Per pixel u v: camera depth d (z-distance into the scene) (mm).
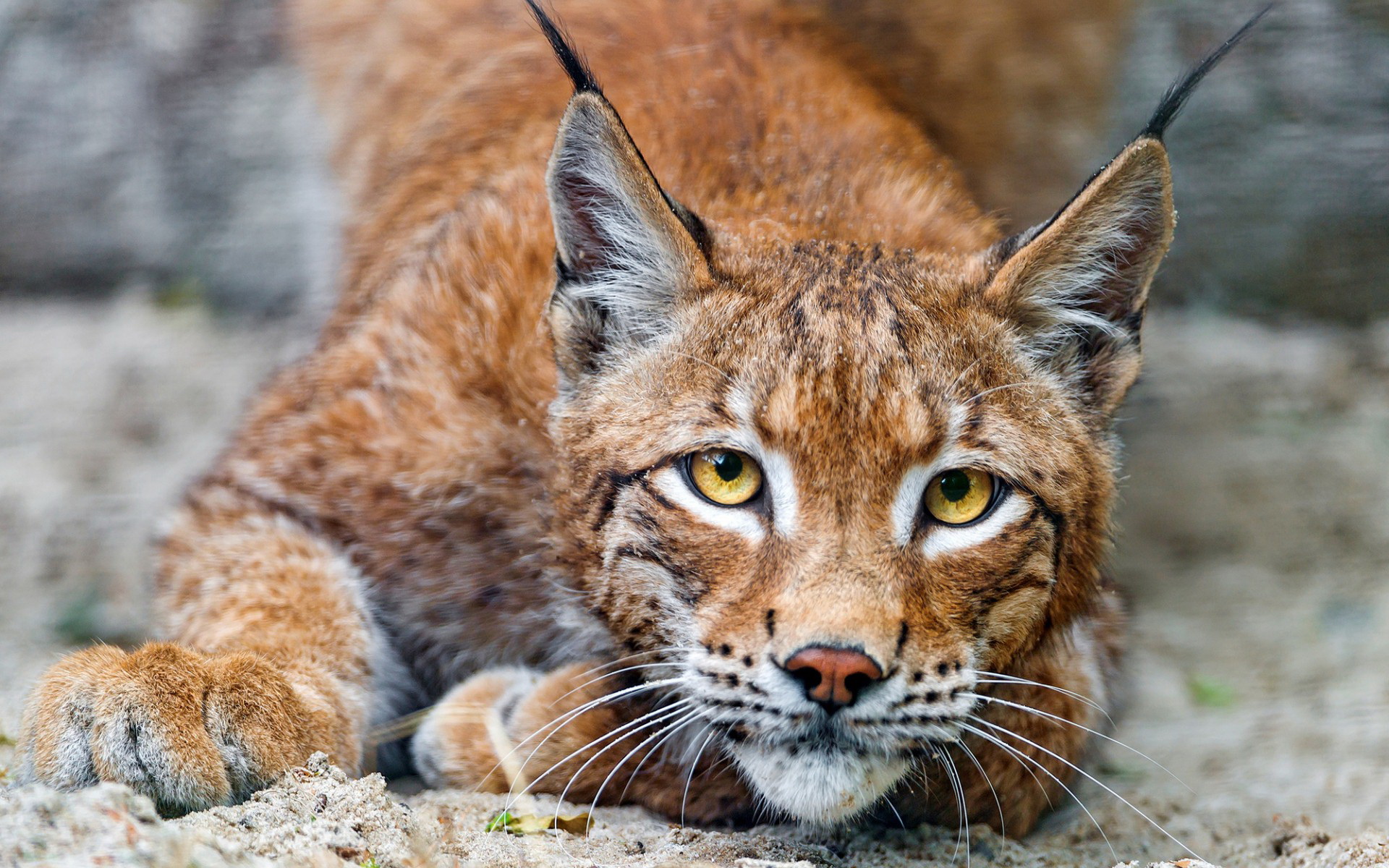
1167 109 6211
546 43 8750
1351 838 6555
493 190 7750
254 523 7207
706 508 5730
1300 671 9922
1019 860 6242
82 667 5590
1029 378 6098
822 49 8812
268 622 6574
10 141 15898
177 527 7449
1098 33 11578
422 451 6988
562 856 5496
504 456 6836
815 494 5535
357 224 9984
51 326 15453
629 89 7969
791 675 5367
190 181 15812
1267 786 7637
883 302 5902
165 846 4340
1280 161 15352
